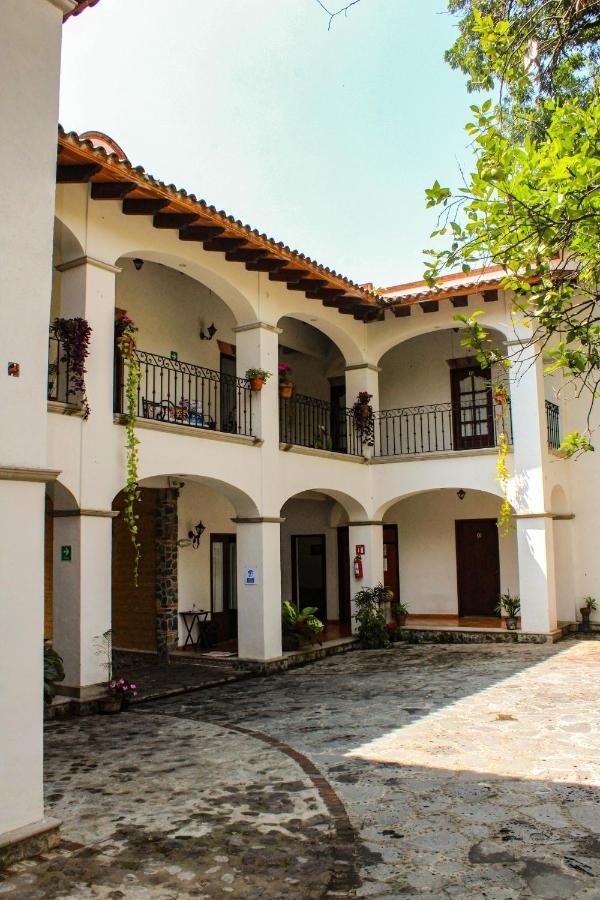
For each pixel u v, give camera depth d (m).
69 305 8.98
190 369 13.04
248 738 7.27
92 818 5.09
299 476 12.59
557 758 6.25
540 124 5.65
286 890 4.03
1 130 4.71
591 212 4.24
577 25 5.52
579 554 14.91
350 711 8.38
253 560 11.59
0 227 4.66
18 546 4.55
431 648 13.38
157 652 12.40
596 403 15.04
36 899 3.92
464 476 13.79
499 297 13.44
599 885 3.98
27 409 4.70
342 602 16.94
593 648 12.33
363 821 4.98
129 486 9.01
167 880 4.14
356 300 13.11
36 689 4.56
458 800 5.32
